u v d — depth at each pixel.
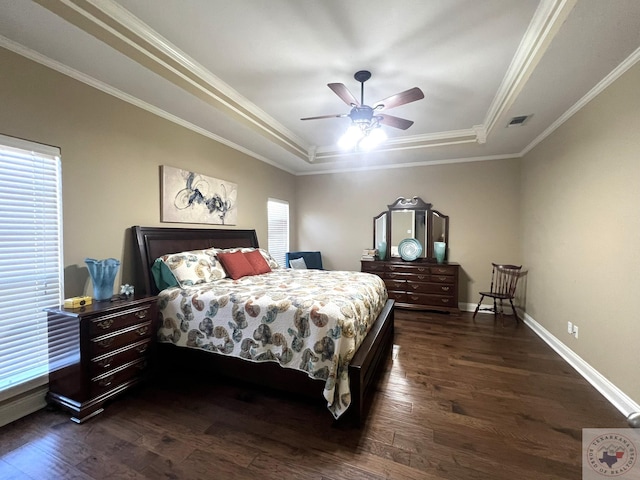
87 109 2.39
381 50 2.34
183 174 3.29
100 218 2.51
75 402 1.97
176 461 1.61
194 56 2.46
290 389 2.15
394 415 2.01
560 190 3.11
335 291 2.48
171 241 3.08
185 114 3.08
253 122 3.55
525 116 3.02
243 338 2.24
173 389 2.37
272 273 3.63
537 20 1.96
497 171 4.63
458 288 4.66
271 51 2.37
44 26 1.75
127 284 2.72
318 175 5.77
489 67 2.56
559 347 3.07
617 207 2.17
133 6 1.90
